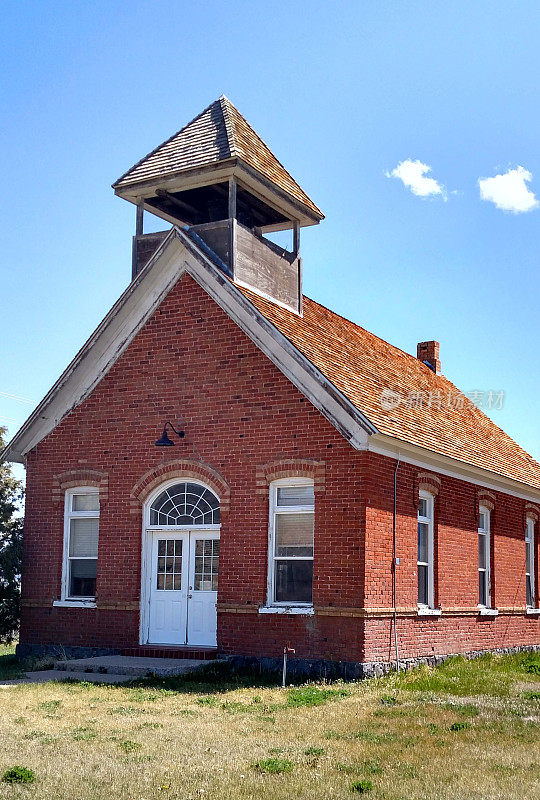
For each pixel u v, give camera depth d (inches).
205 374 822.5
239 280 834.2
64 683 690.2
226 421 805.9
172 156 869.8
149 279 852.0
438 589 864.3
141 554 834.2
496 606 1007.6
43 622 873.5
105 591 842.8
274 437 780.0
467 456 941.8
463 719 550.9
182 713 566.9
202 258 823.7
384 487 767.1
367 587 729.0
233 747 468.1
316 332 897.5
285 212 912.9
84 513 877.8
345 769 425.1
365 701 615.8
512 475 1048.8
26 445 908.6
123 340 869.2
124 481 849.5
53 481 887.7
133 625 824.9
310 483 768.9
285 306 897.5
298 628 745.6
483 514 1017.5
